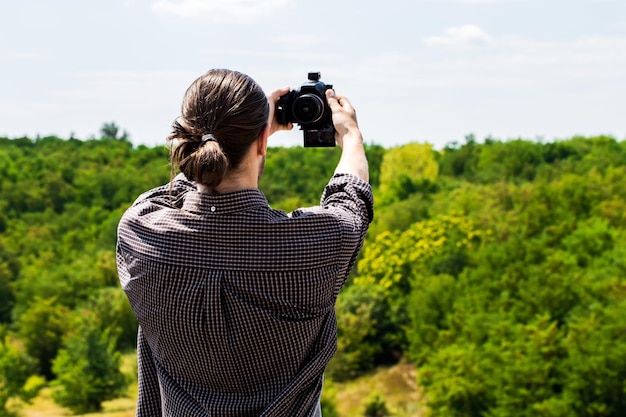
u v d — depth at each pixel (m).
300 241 1.97
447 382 38.47
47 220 90.81
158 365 2.11
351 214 2.09
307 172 86.12
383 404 44.50
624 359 34.84
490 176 93.12
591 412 34.88
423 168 101.12
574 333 37.06
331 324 2.08
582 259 52.47
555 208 64.00
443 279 50.66
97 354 50.19
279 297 1.95
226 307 1.94
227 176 1.97
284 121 2.44
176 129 1.96
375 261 58.84
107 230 80.50
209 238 1.95
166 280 1.96
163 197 2.19
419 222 65.12
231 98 1.92
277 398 1.96
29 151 118.50
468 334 42.84
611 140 96.25
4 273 71.56
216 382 2.00
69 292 66.56
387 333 52.75
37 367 56.16
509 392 36.47
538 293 43.88
